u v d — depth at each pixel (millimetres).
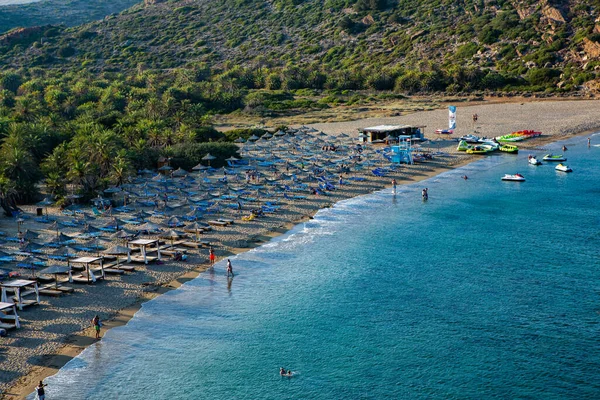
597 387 44531
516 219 85625
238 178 112000
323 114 199000
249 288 63500
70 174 97938
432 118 179500
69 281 64625
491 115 181375
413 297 60250
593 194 98125
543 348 49875
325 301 60031
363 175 114750
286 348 51344
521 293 60344
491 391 44562
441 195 100188
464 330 53281
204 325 55656
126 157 107500
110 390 45688
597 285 61719
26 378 46938
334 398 44406
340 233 81125
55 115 145125
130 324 55781
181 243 76562
